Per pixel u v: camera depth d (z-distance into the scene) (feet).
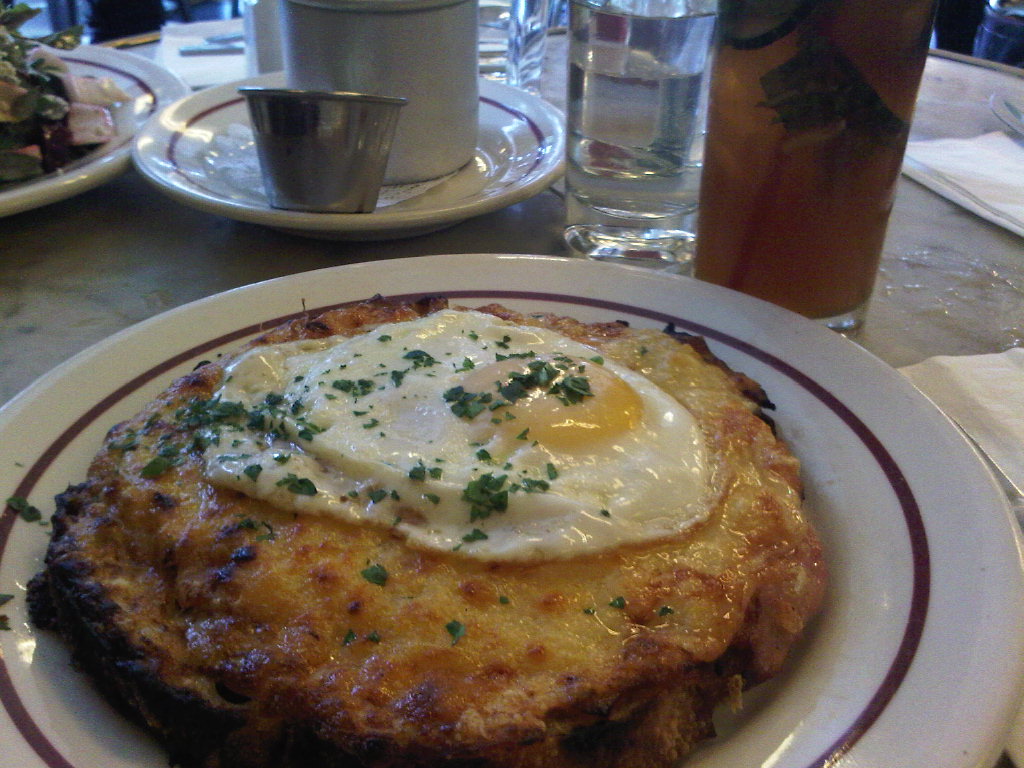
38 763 0.70
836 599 0.81
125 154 1.52
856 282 1.12
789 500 0.84
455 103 1.44
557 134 1.56
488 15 2.49
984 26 2.31
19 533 0.84
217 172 1.48
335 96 1.24
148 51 2.22
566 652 0.73
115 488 0.84
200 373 0.94
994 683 0.69
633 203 1.29
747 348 1.04
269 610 0.75
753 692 0.78
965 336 1.20
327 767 0.71
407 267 1.14
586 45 1.21
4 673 0.75
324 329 0.99
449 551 0.78
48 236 1.46
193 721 0.72
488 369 0.91
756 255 1.11
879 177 1.05
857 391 0.96
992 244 1.42
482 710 0.70
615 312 1.10
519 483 0.81
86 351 0.99
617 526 0.79
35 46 1.69
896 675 0.73
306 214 1.29
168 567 0.79
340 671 0.72
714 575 0.78
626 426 0.87
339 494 0.81
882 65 0.98
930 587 0.78
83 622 0.75
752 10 0.99
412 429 0.86
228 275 1.35
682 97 1.21
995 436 0.97
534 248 1.40
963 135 1.72
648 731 0.73
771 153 1.05
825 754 0.69
